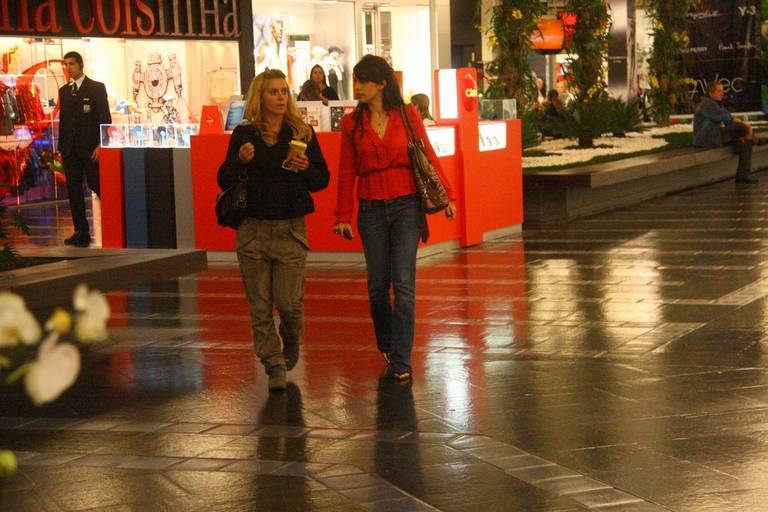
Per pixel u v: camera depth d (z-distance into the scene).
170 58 47.72
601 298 21.03
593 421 12.80
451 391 14.44
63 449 12.38
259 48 51.50
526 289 22.39
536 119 49.41
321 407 13.87
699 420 12.67
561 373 15.20
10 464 4.38
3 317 3.88
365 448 12.06
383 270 15.20
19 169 43.41
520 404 13.67
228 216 14.48
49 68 44.06
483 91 45.94
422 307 20.70
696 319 18.62
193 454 12.05
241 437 12.65
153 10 46.72
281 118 14.48
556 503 10.14
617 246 28.62
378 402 14.02
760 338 16.95
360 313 20.48
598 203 38.53
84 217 32.12
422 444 12.15
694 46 60.50
